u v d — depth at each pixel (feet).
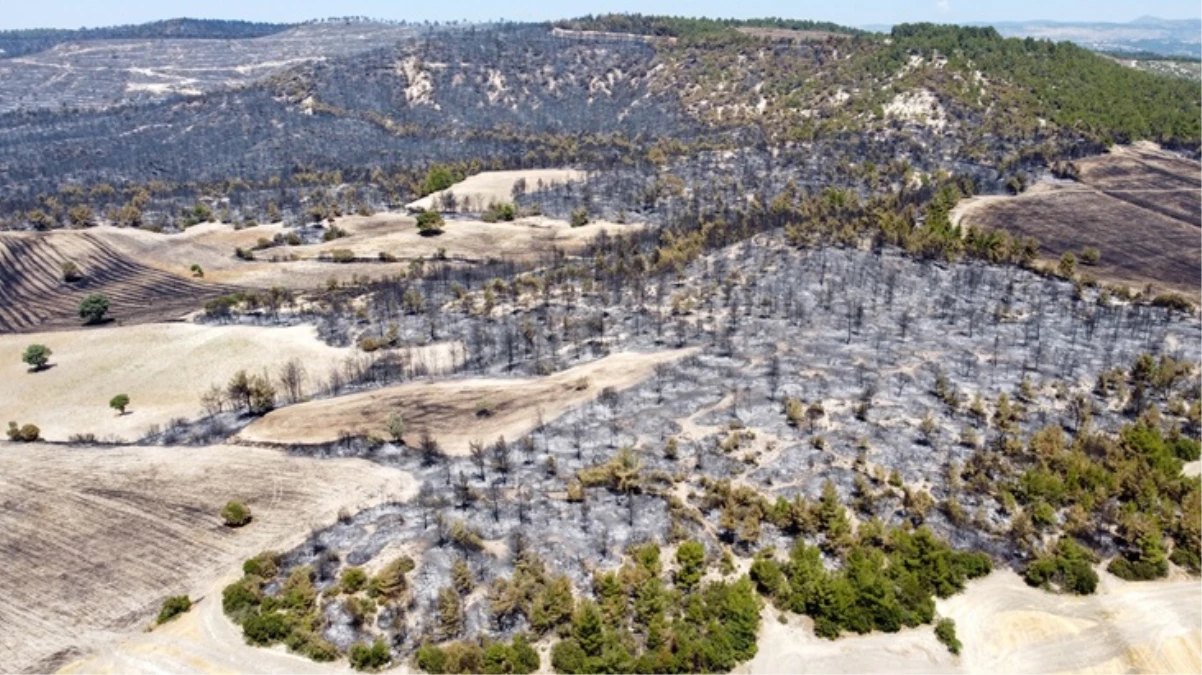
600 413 303.68
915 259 448.24
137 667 196.44
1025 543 231.91
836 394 309.83
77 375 388.37
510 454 279.90
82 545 243.19
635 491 253.24
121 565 233.96
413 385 343.05
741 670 192.44
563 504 249.14
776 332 364.79
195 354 400.47
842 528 227.81
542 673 188.55
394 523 241.76
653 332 375.86
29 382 385.50
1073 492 246.27
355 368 370.12
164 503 263.29
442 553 225.76
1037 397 308.60
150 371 387.14
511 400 321.52
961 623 206.69
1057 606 211.82
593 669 184.14
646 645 194.80
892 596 207.92
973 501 250.37
